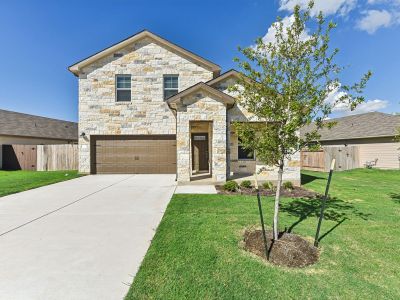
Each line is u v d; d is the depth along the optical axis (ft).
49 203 23.49
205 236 14.85
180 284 9.89
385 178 44.96
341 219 18.67
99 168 47.16
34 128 75.25
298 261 12.04
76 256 12.36
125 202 23.90
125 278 10.36
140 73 47.57
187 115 34.32
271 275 10.73
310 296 9.36
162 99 47.65
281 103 13.76
